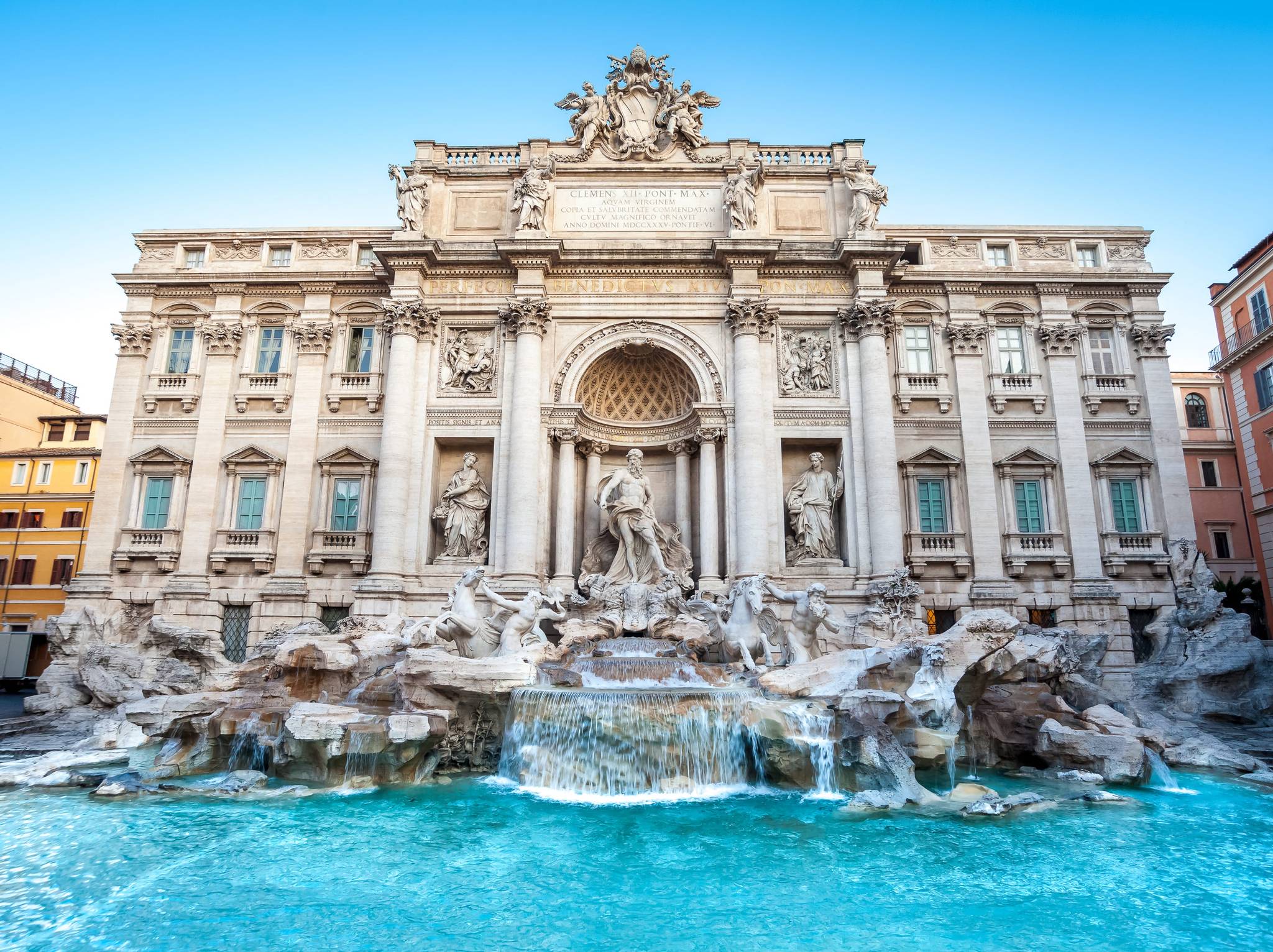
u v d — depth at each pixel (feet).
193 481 109.81
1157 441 110.01
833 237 110.93
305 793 57.31
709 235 110.11
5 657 143.02
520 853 43.83
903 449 109.40
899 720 61.36
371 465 108.99
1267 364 134.10
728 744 60.85
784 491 106.93
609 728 59.41
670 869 41.37
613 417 113.60
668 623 89.81
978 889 38.47
